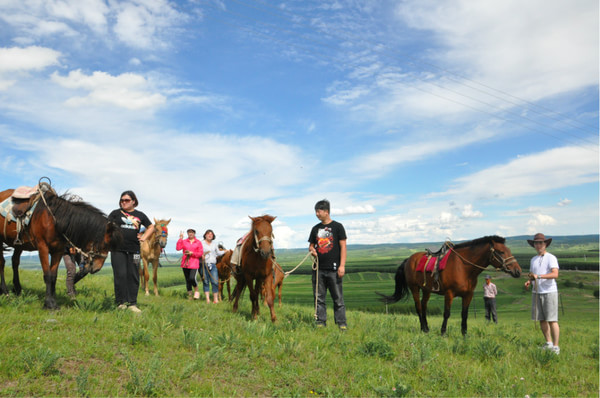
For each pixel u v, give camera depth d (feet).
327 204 26.78
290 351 18.38
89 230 23.16
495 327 42.37
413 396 15.05
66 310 22.06
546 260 25.13
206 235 39.88
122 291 24.43
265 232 24.22
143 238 25.48
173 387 13.44
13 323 17.80
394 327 29.73
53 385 12.42
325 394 14.74
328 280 26.40
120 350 15.84
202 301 39.52
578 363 23.12
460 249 27.40
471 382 17.20
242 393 13.93
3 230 23.17
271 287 25.55
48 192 23.58
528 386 17.63
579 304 254.88
